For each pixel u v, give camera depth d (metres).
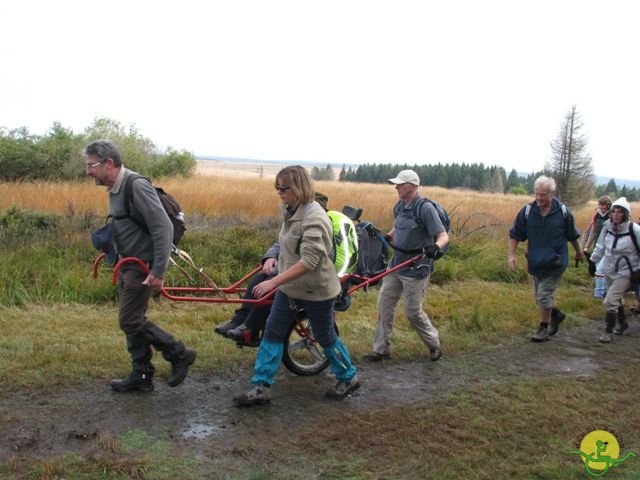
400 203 5.72
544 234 6.55
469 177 77.88
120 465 3.50
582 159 42.62
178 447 3.81
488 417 4.54
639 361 6.15
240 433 4.05
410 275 5.55
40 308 6.66
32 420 4.01
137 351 4.51
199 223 11.08
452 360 5.91
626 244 6.81
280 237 4.32
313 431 4.13
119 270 4.19
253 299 4.77
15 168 21.19
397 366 5.66
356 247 4.93
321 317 4.45
